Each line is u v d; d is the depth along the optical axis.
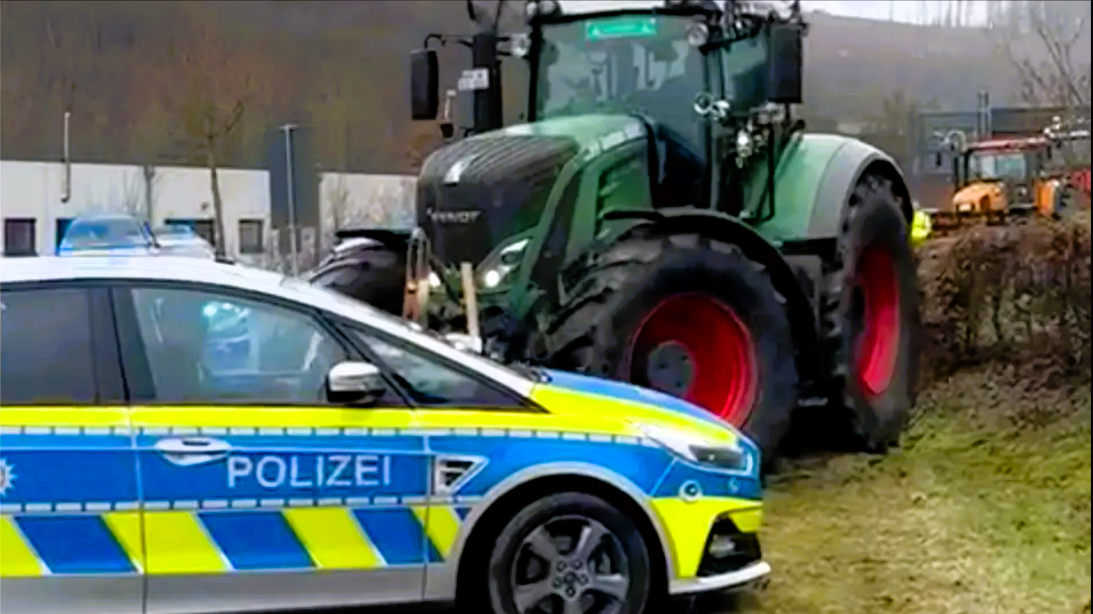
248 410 3.88
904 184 8.02
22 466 3.69
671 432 4.26
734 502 4.32
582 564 4.09
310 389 3.98
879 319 7.74
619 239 6.29
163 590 3.78
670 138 7.04
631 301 6.03
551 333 6.08
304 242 11.30
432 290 6.41
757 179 7.15
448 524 3.98
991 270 8.89
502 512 4.05
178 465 3.79
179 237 8.34
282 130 11.77
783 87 6.55
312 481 3.88
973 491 6.23
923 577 4.92
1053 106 14.52
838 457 7.10
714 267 6.29
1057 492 6.14
